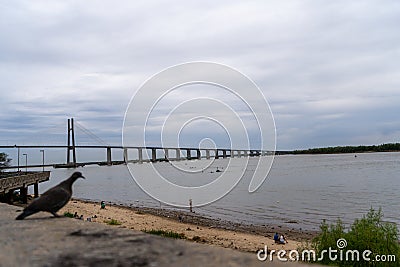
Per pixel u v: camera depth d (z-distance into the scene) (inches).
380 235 574.9
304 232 1259.8
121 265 165.5
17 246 209.9
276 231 1272.1
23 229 267.9
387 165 5433.1
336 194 2374.5
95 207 1781.5
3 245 213.2
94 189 3344.0
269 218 1565.0
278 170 5113.2
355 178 3481.8
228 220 1508.4
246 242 1035.9
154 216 1563.7
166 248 197.5
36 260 177.6
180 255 181.8
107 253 188.1
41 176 2097.7
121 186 3661.4
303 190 2635.3
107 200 2375.7
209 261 169.6
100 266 164.9
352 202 2009.1
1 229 268.8
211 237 1107.3
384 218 1455.5
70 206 1738.4
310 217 1584.6
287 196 2335.1
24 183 1583.4
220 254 183.3
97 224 292.4
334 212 1702.8
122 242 214.1
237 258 175.2
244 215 1648.6
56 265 168.1
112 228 266.8
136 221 1396.4
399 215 1539.1
